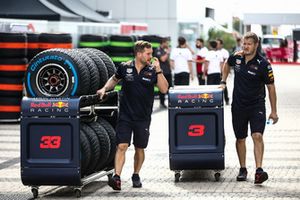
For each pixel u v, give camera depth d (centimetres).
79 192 1305
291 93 3978
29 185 1306
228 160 1714
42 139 1292
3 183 1457
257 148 1404
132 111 1362
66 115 1283
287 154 1814
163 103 3183
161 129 2392
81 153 1304
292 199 1264
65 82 1308
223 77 1464
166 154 1831
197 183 1431
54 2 4059
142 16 5344
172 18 5356
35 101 1292
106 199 1285
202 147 1438
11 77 2566
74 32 3234
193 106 1438
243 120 1426
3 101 2583
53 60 1310
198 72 3188
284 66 7338
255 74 1398
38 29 3034
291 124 2495
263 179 1392
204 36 6450
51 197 1308
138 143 1380
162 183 1438
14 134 2273
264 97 1421
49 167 1291
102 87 1415
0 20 2842
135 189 1378
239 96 1416
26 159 1296
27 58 2611
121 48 3253
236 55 1419
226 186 1395
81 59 1336
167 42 3167
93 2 5309
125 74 1357
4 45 2547
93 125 1396
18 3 3709
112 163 1473
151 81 1357
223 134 1438
